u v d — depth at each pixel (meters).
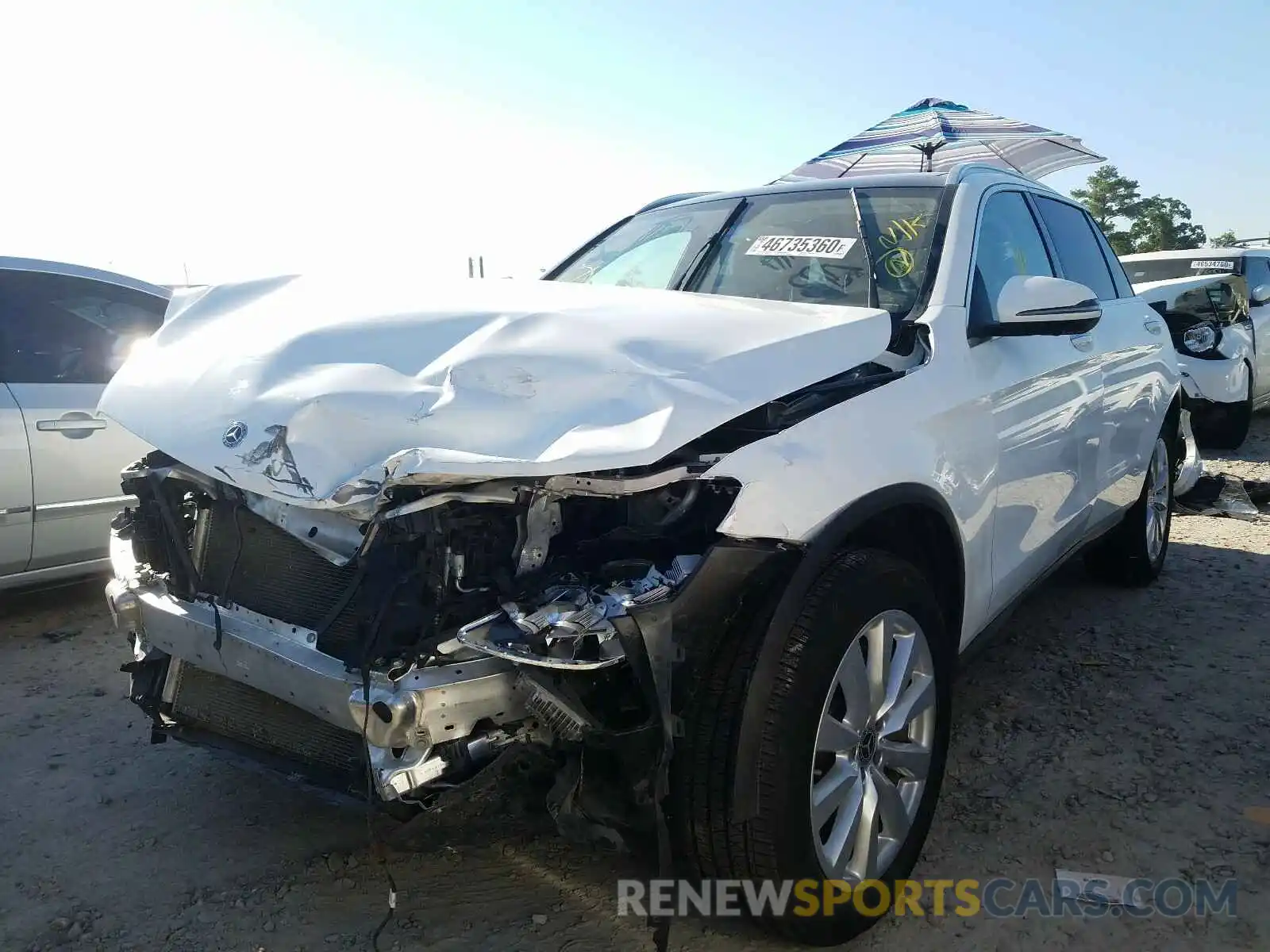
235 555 2.52
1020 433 3.26
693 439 2.13
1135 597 5.09
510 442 2.12
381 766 2.05
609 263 3.96
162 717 2.78
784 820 2.14
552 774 2.16
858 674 2.39
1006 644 4.41
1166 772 3.23
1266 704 3.74
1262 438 10.36
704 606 2.12
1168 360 5.14
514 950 2.38
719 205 3.95
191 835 2.90
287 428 2.26
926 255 3.24
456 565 2.13
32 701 3.85
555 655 1.99
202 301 3.17
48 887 2.63
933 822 2.96
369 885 2.65
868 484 2.43
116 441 4.70
